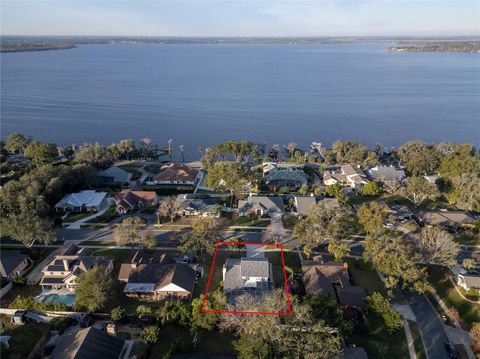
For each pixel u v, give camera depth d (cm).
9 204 8856
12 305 6159
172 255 7988
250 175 11519
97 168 13225
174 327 5909
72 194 10388
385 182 11731
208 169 12462
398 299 6744
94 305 5950
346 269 7106
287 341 4884
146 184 12094
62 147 16362
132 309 6319
